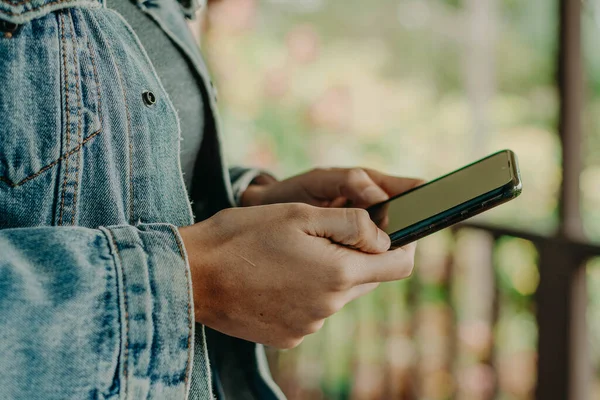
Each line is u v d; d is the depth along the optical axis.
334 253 0.61
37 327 0.49
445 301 2.57
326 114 4.10
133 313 0.53
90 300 0.52
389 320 2.66
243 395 0.93
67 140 0.61
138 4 0.79
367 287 0.69
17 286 0.49
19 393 0.48
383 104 4.84
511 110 5.46
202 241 0.61
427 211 0.80
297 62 4.16
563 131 1.81
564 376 1.76
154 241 0.57
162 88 0.74
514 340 3.18
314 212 0.63
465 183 0.81
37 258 0.52
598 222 4.39
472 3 5.49
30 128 0.58
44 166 0.59
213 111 0.88
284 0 4.97
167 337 0.55
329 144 4.41
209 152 0.91
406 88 5.32
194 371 0.65
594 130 4.87
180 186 0.75
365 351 2.72
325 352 2.80
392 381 2.66
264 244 0.61
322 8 5.23
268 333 0.64
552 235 1.80
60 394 0.50
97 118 0.63
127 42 0.72
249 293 0.61
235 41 4.06
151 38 0.80
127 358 0.53
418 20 5.68
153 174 0.70
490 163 0.81
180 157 0.83
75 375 0.50
